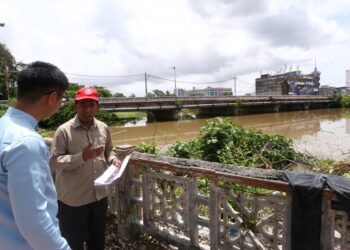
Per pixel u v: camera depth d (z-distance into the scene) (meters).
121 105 32.22
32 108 1.46
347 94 69.69
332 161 5.85
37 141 1.33
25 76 1.43
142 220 3.64
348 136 15.16
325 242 2.01
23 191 1.22
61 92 1.52
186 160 2.89
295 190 2.04
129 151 3.49
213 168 2.64
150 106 34.53
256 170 2.39
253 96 46.56
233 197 2.56
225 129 6.87
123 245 3.49
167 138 22.41
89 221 3.04
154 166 3.14
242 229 2.54
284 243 2.23
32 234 1.22
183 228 3.05
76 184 2.81
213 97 40.72
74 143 2.77
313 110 56.53
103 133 2.97
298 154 7.08
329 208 1.99
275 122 33.31
